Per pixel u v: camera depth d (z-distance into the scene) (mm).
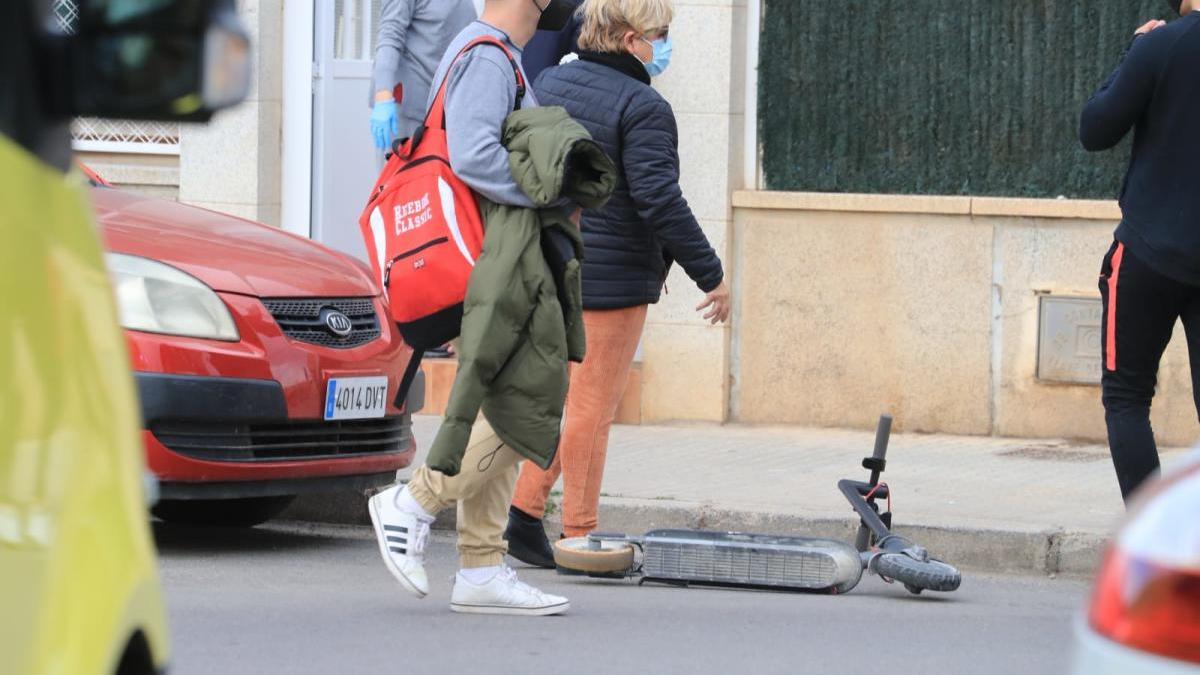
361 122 23094
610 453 19641
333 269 15344
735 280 21719
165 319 13992
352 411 14906
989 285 21125
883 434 14367
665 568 13797
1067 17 21062
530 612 12500
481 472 12031
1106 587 4805
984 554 15711
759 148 21844
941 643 12047
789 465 19078
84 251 5301
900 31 21422
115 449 5309
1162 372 20469
